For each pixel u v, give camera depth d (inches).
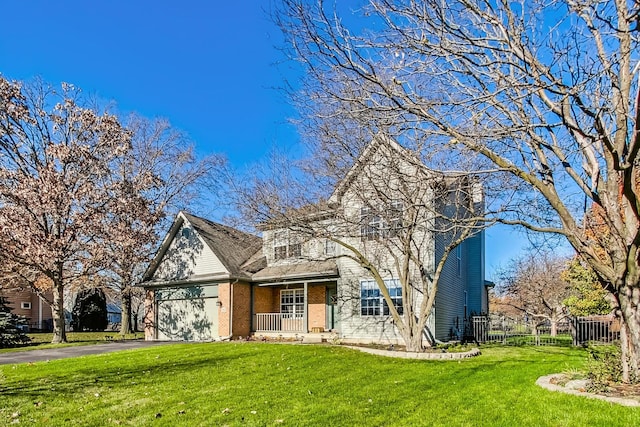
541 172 327.3
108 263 885.8
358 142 498.6
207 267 863.1
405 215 459.8
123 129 917.2
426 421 247.1
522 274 1200.8
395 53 283.4
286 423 249.0
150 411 279.7
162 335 920.3
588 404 261.3
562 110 277.4
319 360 469.4
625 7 261.9
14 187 804.0
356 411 270.2
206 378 379.9
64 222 837.8
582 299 816.9
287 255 797.9
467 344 691.4
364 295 719.7
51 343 829.8
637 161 313.6
